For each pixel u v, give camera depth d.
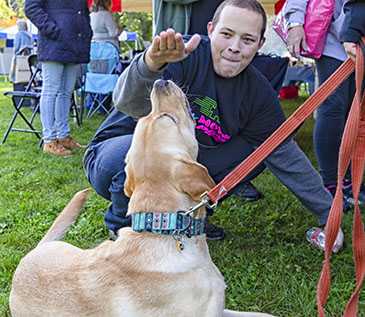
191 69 2.72
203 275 1.91
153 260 1.89
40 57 5.75
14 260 3.02
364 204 3.95
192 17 3.97
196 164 1.85
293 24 3.66
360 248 1.90
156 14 4.11
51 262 2.11
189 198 1.91
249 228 3.57
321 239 3.17
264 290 2.69
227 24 2.62
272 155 3.13
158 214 1.88
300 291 2.64
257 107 2.93
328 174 3.96
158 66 2.11
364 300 2.59
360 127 1.89
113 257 1.96
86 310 1.90
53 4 5.73
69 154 5.93
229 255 3.08
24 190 4.52
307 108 1.83
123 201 2.84
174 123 1.96
